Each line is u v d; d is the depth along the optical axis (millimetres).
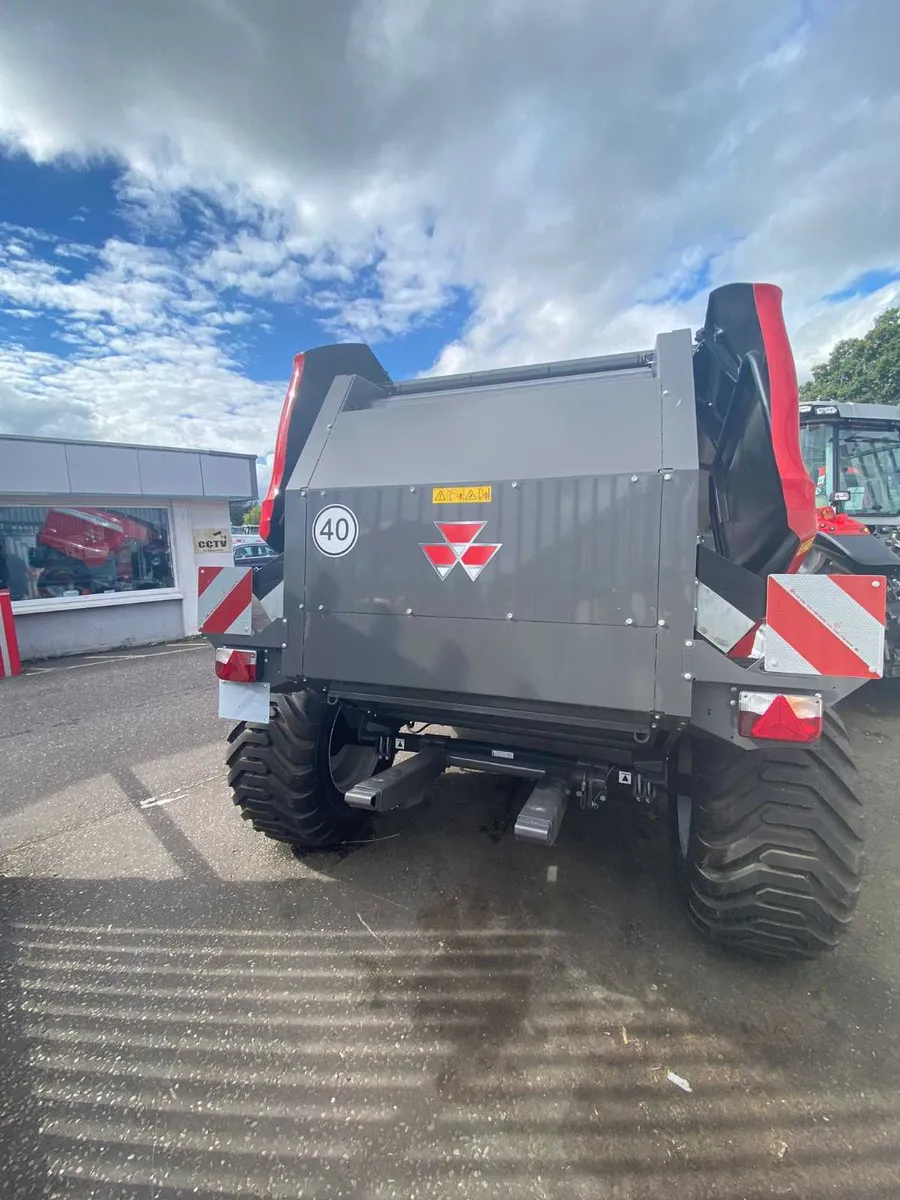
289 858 3197
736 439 2738
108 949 2527
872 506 6504
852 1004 2178
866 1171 1602
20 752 4930
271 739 2871
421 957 2447
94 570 9562
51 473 8586
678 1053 1979
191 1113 1806
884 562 4992
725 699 1909
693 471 1847
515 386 2836
